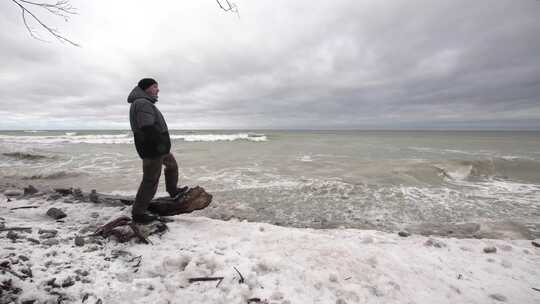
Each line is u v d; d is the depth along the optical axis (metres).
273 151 18.70
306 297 2.37
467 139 36.84
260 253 3.13
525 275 3.12
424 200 7.29
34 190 5.98
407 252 3.60
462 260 3.46
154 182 3.49
